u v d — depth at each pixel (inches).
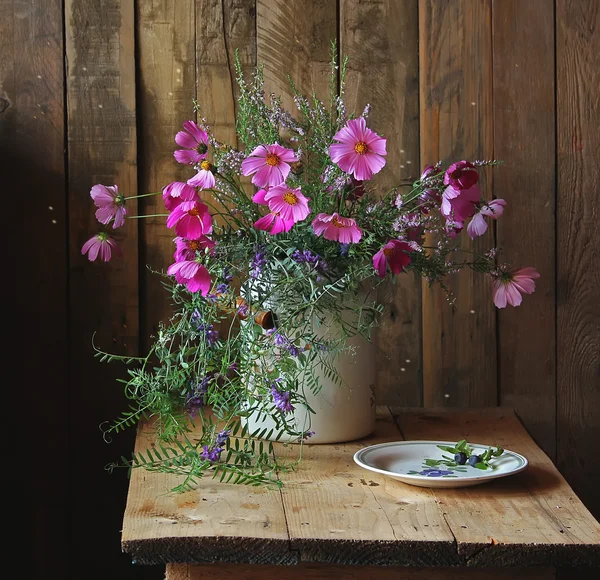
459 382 70.6
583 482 71.3
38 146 67.4
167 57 68.2
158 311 68.9
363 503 43.3
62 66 67.5
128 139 68.0
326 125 55.9
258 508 42.4
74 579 69.7
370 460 48.6
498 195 69.9
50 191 67.6
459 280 70.1
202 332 50.8
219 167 53.9
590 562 37.9
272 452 48.4
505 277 58.2
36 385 68.2
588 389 70.9
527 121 69.8
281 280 50.1
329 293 50.6
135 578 70.2
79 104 67.7
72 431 68.8
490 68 69.5
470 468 48.5
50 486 68.9
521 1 69.6
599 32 69.7
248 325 50.1
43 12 67.2
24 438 68.3
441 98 69.5
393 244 48.8
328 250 51.1
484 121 69.6
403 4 69.1
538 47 69.6
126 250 68.3
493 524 40.3
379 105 69.3
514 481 47.0
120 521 69.7
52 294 67.9
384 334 70.3
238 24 68.5
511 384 70.8
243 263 52.3
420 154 69.6
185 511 41.9
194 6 68.2
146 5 68.0
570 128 69.9
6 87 67.1
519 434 57.5
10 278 67.5
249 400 49.1
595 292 70.4
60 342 68.2
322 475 48.0
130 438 69.2
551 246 70.1
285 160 48.3
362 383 54.8
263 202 47.9
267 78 68.7
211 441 51.1
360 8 68.9
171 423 51.6
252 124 57.2
